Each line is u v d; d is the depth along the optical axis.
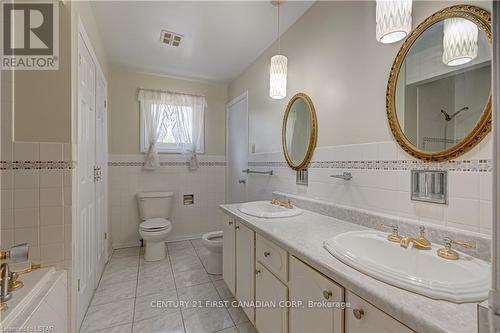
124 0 1.81
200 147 3.53
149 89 3.19
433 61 1.08
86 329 1.59
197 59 2.80
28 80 1.32
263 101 2.60
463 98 0.97
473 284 0.68
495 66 0.38
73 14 1.42
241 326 1.63
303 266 1.04
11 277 1.11
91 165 1.96
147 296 1.99
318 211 1.74
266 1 1.83
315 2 1.83
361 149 1.43
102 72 2.45
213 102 3.62
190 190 3.47
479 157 0.93
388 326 0.66
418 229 1.10
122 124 3.11
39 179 1.34
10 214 1.30
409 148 1.16
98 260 2.22
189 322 1.67
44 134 1.35
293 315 1.11
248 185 2.94
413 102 1.15
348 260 0.88
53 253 1.36
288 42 2.16
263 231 1.35
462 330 0.53
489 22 0.91
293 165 2.04
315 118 1.81
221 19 2.04
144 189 3.21
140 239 3.18
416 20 1.16
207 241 2.36
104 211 2.58
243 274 1.64
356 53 1.47
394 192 1.24
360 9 1.45
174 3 1.84
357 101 1.46
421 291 0.67
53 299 1.21
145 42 2.42
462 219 0.97
